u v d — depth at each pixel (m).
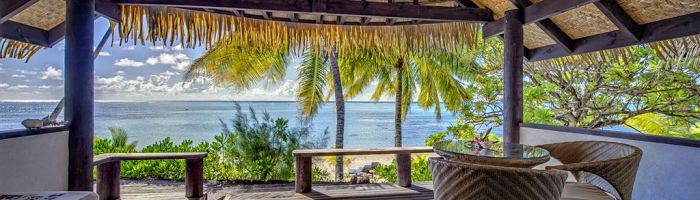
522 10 3.63
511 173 1.58
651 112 6.69
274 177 5.29
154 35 3.52
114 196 3.39
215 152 5.51
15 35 3.38
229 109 32.16
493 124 8.00
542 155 2.41
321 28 4.20
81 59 2.67
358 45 4.47
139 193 4.12
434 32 4.26
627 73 6.47
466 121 8.05
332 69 8.45
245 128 5.44
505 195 1.60
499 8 3.81
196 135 19.81
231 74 7.98
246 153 5.28
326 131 6.09
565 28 3.91
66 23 2.70
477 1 3.97
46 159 2.43
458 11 3.85
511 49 3.62
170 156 3.55
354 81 9.43
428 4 4.16
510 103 3.68
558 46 4.18
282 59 8.30
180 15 3.63
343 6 3.54
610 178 1.95
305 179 3.66
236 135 5.42
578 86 7.04
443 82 8.73
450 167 1.73
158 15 3.52
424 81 8.96
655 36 3.15
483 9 3.93
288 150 5.35
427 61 8.38
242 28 3.95
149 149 6.34
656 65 6.13
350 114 30.55
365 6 3.58
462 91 8.69
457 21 3.90
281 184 5.12
